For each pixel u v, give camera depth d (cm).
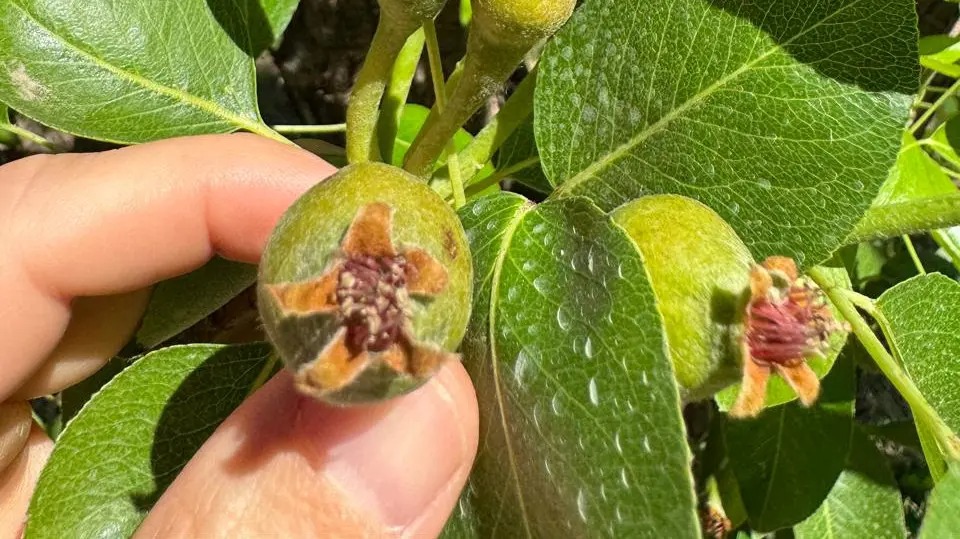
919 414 8
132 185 9
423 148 7
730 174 7
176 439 8
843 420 11
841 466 11
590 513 6
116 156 9
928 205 8
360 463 7
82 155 9
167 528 7
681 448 5
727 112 7
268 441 7
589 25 8
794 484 11
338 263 5
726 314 6
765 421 11
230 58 9
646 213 6
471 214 7
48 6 8
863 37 7
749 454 11
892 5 7
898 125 7
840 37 7
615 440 6
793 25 7
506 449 7
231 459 7
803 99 7
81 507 8
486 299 7
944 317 9
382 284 5
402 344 5
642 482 5
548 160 8
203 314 10
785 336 6
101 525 8
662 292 6
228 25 9
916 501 16
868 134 7
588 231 6
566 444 6
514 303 6
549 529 6
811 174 7
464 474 7
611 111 8
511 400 6
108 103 9
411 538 7
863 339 8
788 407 11
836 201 7
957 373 9
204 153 9
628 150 7
